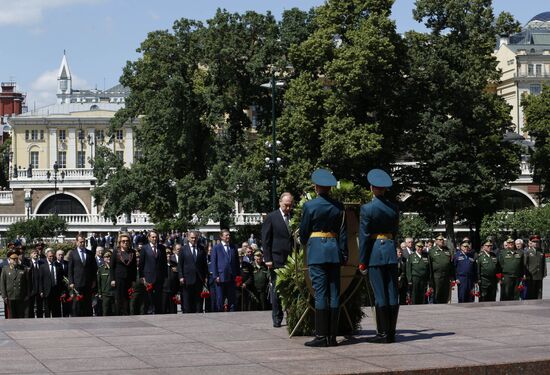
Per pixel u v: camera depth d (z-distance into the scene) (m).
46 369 11.93
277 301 16.73
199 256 25.02
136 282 24.58
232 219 66.00
